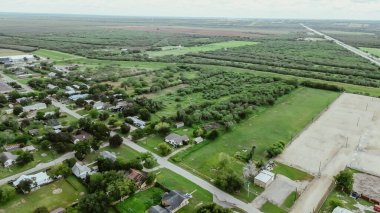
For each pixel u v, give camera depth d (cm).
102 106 17888
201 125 15738
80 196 10019
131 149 13188
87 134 14088
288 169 11950
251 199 10094
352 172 11831
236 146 13738
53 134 13325
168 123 15225
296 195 10350
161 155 12725
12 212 9219
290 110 18475
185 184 10762
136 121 15688
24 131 14438
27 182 10056
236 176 10562
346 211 9231
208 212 8750
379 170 12044
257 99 19075
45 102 18138
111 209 9475
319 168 12088
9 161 11631
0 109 17188
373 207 9769
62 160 12188
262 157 12838
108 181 10025
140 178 10575
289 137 14775
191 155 12825
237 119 16312
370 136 15012
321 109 18725
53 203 9650
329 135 15075
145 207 9525
